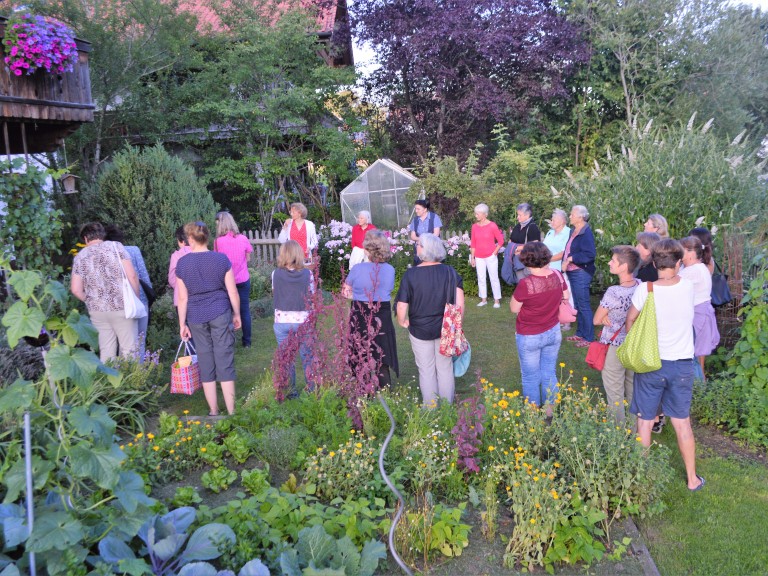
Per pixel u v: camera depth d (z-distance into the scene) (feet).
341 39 62.08
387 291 18.19
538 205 41.75
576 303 25.79
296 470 14.37
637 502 12.85
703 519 12.83
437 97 62.08
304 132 53.21
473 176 45.01
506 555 11.02
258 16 50.96
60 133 26.58
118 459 8.75
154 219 30.73
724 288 19.40
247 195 51.78
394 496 12.91
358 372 16.83
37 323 8.50
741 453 15.98
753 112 65.31
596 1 58.70
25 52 21.11
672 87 59.77
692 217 28.99
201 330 17.71
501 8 57.62
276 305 19.01
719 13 59.11
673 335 13.46
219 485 13.39
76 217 30.76
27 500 8.36
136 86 46.21
